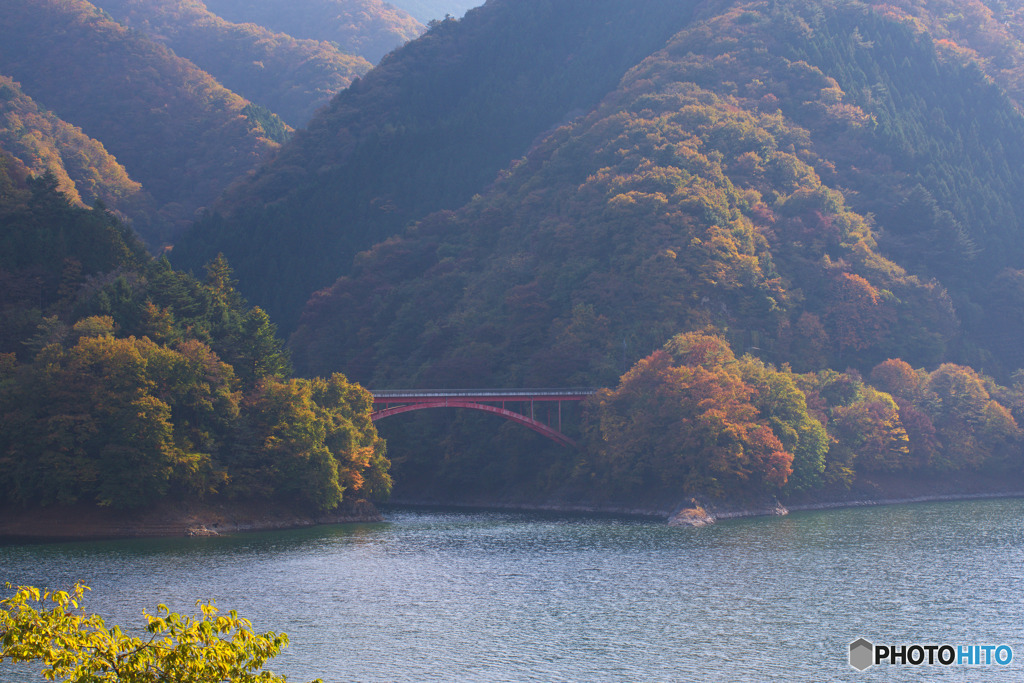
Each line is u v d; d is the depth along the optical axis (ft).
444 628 251.39
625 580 316.19
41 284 556.92
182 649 99.66
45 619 103.91
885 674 213.87
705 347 579.89
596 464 569.64
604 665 219.20
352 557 364.17
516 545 399.65
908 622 258.37
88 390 424.05
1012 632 248.32
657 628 251.60
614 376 620.49
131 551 372.17
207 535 423.64
